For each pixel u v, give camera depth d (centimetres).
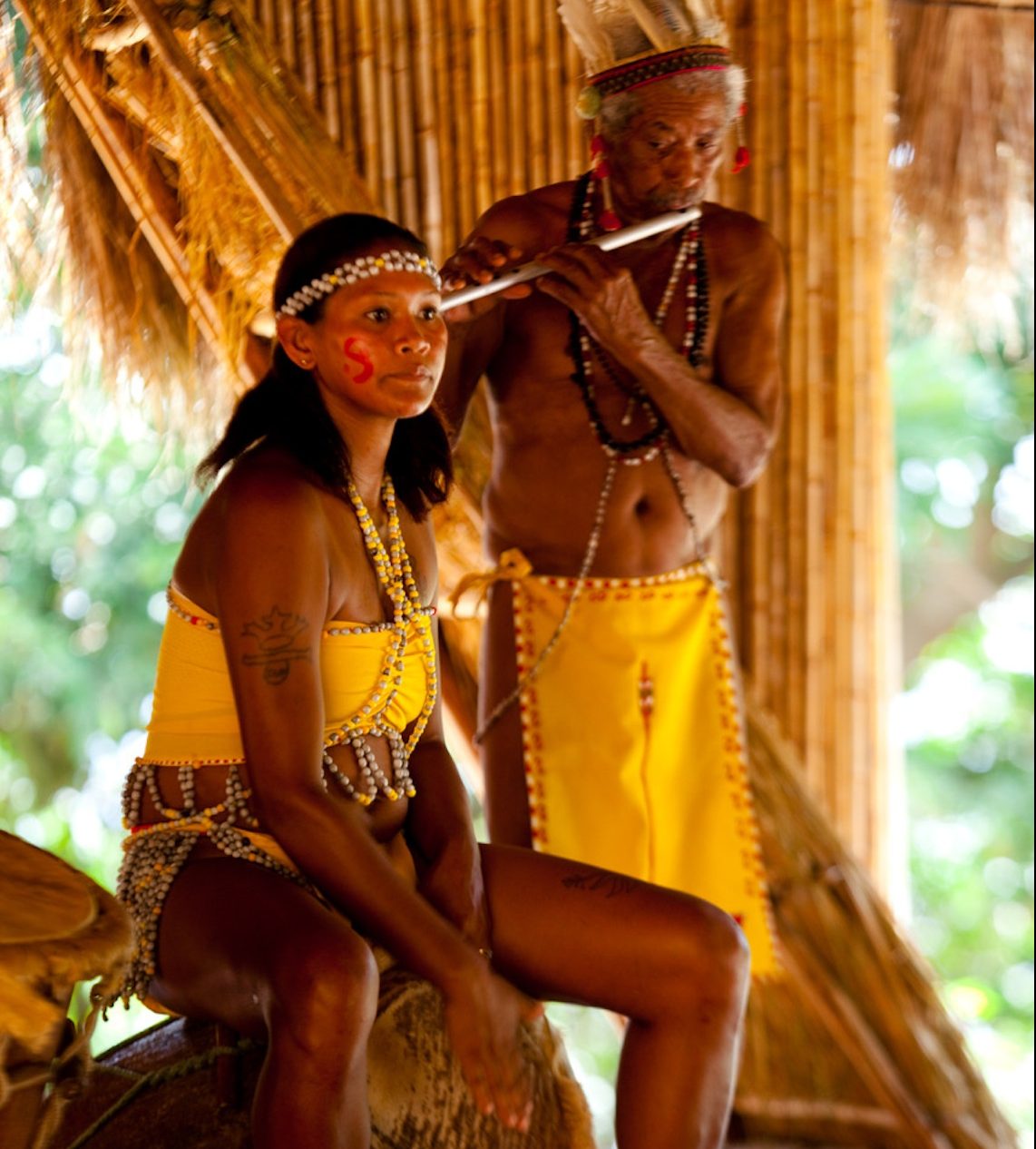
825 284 644
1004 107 762
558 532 513
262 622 370
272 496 375
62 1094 317
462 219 598
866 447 651
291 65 582
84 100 536
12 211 564
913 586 1648
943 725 1623
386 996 385
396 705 402
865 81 642
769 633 647
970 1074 591
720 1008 400
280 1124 337
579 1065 1360
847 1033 584
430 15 591
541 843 506
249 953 353
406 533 416
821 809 604
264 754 368
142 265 575
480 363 509
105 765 1287
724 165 639
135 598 1257
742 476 509
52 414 1147
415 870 407
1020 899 1568
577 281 470
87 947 311
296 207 539
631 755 508
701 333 509
